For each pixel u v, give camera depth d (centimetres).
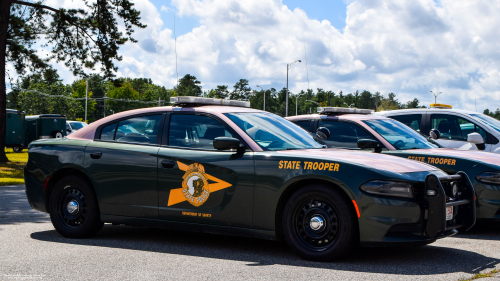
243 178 482
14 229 634
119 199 548
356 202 432
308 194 455
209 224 500
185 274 410
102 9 2214
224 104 585
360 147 655
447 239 586
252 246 529
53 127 3173
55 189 584
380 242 428
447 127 953
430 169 469
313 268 429
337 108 795
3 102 2073
